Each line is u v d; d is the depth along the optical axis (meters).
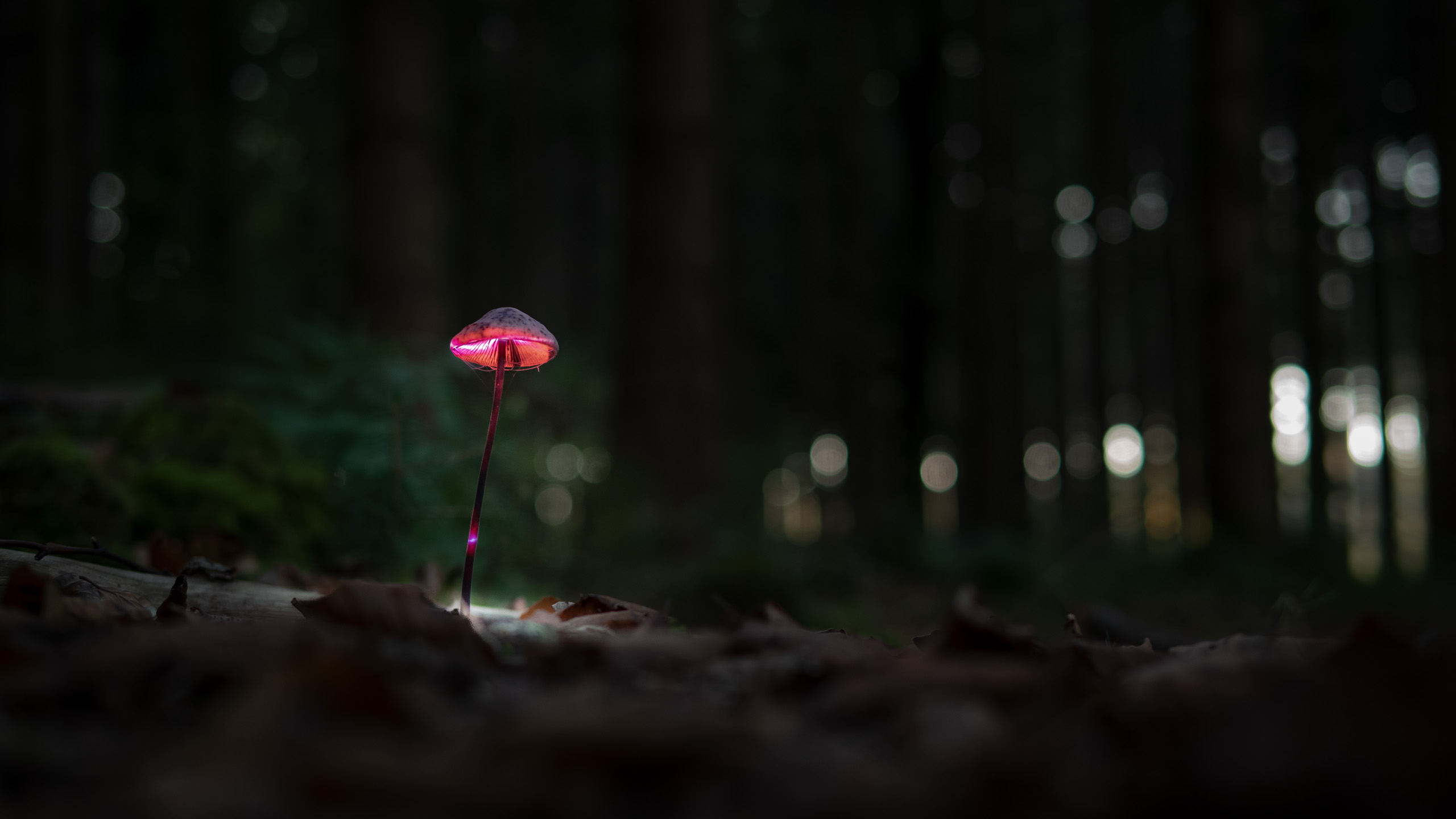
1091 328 22.98
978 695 1.39
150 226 12.77
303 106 16.92
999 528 16.31
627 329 11.12
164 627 1.54
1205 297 14.28
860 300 20.05
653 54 11.17
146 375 8.41
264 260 15.52
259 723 1.04
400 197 8.84
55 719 1.22
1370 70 20.48
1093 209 22.09
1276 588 10.89
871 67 18.97
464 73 18.56
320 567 3.81
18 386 4.86
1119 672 1.72
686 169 11.13
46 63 11.72
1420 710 1.02
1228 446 13.87
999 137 17.22
